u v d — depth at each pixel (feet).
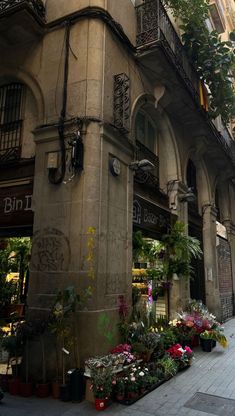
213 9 51.13
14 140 25.00
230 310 52.65
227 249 54.80
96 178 19.47
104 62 21.53
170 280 30.58
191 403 16.48
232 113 37.88
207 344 27.58
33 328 17.62
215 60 34.24
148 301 27.63
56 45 22.98
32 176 22.59
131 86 25.04
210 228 43.45
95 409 15.43
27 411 15.01
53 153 20.83
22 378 17.93
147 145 31.32
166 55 25.40
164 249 30.35
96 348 17.61
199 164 42.73
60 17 23.21
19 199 22.82
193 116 33.65
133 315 21.59
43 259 19.85
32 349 18.54
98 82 20.86
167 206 32.78
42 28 23.48
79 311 17.99
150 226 28.12
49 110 22.00
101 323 18.25
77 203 19.39
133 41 26.37
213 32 34.58
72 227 19.29
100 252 18.89
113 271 20.21
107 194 20.38
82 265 18.48
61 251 19.34
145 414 15.06
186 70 32.65
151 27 26.23
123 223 21.98
